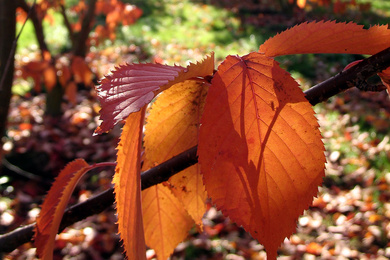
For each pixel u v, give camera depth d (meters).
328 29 0.52
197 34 9.55
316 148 0.49
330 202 4.61
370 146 5.40
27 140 5.59
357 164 5.13
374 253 3.92
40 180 5.05
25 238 0.82
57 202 0.67
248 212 0.48
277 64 0.50
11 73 2.40
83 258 3.93
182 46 8.82
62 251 4.00
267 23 9.84
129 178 0.50
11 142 5.53
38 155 5.36
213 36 9.33
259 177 0.49
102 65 7.69
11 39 2.38
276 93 0.49
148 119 0.64
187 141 0.66
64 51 8.14
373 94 6.72
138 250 0.48
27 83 7.23
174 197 0.73
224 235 4.19
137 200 0.48
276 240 0.49
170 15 10.92
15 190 4.79
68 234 4.18
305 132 0.49
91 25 5.44
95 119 6.26
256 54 0.51
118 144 0.50
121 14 5.82
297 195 0.49
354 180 4.92
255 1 12.31
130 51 8.55
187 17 10.84
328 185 4.89
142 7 11.30
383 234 4.11
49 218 0.66
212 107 0.48
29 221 4.28
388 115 6.03
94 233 4.22
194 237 4.12
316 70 7.29
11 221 4.27
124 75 0.46
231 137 0.49
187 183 0.70
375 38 0.52
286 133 0.49
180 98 0.63
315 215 4.44
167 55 8.34
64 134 5.84
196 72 0.51
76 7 6.09
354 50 0.54
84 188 4.95
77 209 0.71
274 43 0.54
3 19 2.36
